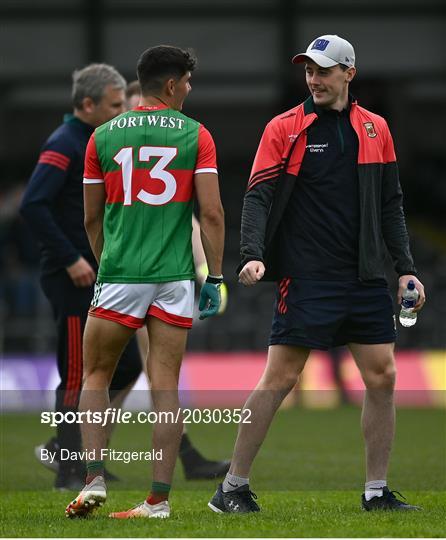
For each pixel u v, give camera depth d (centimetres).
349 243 2141
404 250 2205
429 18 7256
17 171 8119
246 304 6675
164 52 2059
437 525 1948
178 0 7250
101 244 2128
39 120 8100
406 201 8312
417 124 8225
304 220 2145
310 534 1834
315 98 2144
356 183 2145
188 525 1923
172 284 2023
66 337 2694
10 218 6700
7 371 5156
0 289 6231
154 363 2039
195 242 2816
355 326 2156
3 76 7281
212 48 7294
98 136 2052
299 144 2139
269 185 2136
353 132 2153
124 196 2027
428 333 6550
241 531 1864
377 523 1967
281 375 2145
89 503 1997
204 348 6400
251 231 2108
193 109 8162
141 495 2475
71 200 2738
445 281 6956
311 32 7262
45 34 7244
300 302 2125
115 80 2727
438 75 7300
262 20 7269
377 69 7288
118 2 7231
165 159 2025
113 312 2031
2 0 7212
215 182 2034
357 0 7244
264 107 8125
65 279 2698
